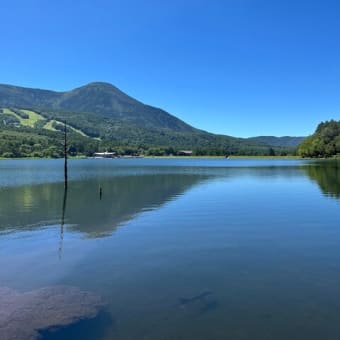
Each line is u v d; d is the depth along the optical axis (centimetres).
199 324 1236
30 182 7031
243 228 2734
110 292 1518
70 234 2638
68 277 1714
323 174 8631
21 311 1340
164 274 1728
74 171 11062
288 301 1402
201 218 3156
